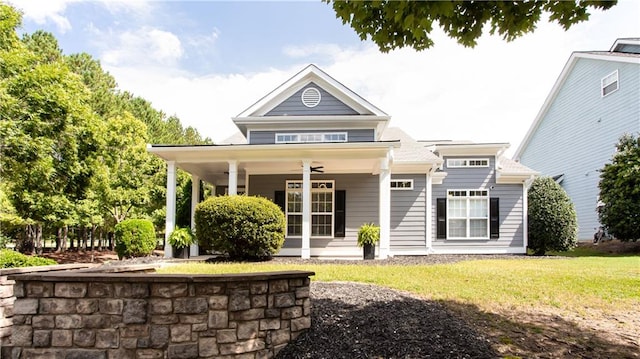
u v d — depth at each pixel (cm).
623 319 474
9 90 938
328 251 1334
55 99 988
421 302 508
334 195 1357
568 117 2000
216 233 1014
